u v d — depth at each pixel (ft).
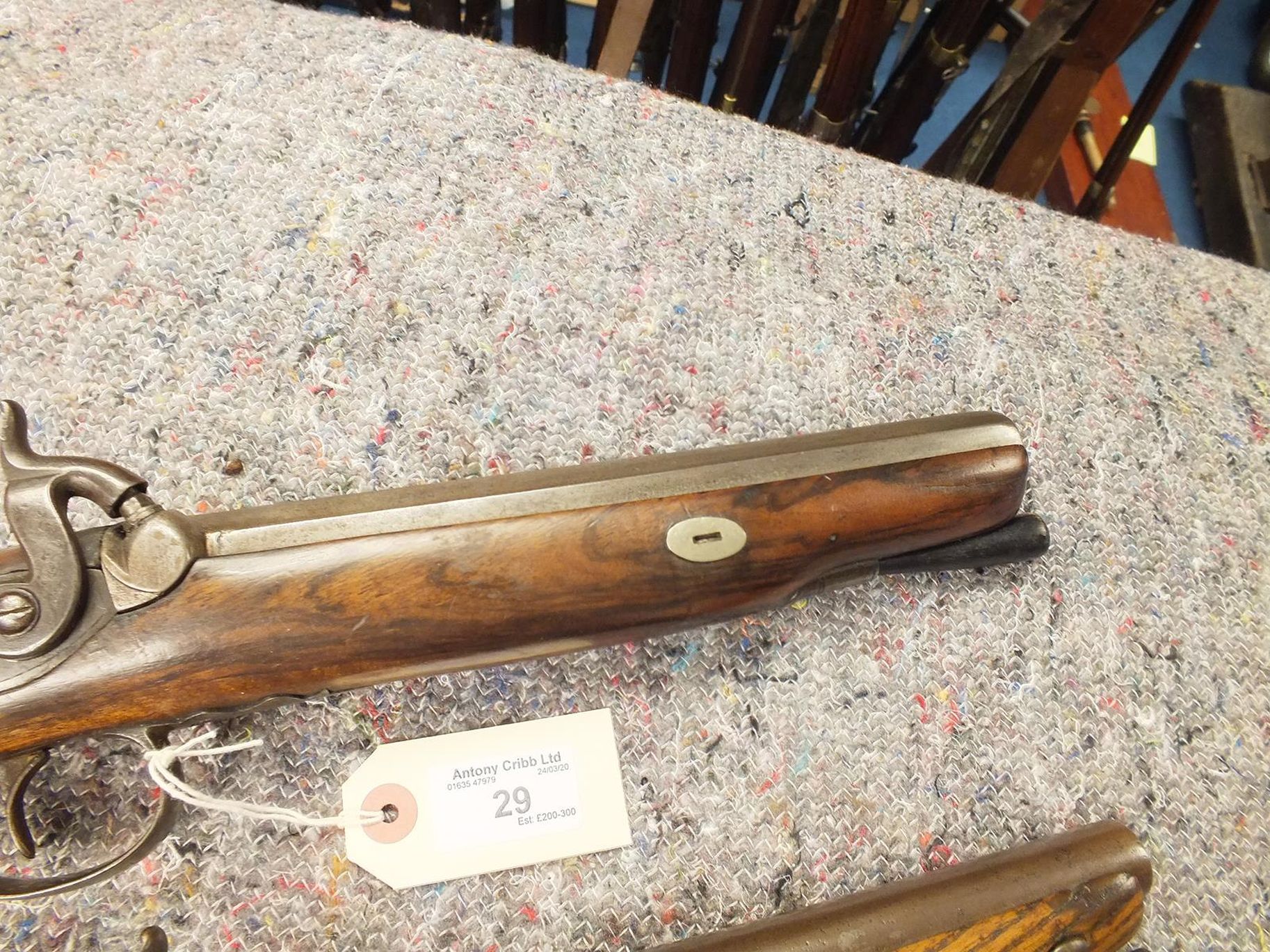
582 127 4.01
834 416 3.71
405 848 3.01
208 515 2.42
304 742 3.08
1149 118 5.07
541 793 3.12
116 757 2.99
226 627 2.35
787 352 3.77
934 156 5.33
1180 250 4.40
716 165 4.05
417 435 3.41
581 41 6.55
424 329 3.56
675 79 5.15
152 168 3.67
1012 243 4.18
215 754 2.93
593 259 3.78
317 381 3.43
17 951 2.82
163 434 3.29
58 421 3.27
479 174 3.85
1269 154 6.31
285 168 3.74
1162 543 3.78
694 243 3.89
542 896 3.07
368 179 3.76
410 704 3.15
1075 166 6.46
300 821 2.88
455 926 3.01
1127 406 3.96
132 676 2.32
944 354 3.90
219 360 3.42
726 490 2.64
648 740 3.25
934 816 3.33
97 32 3.89
